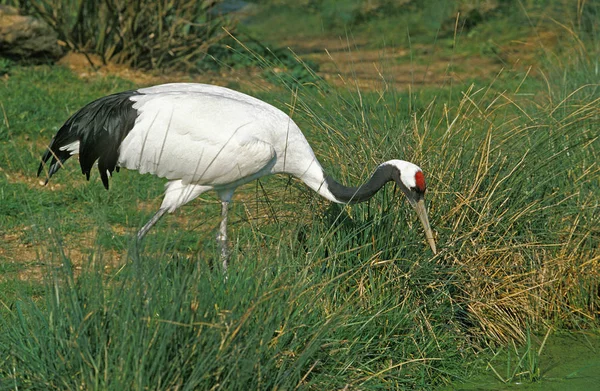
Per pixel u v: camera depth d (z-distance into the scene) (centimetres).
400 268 951
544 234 1034
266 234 974
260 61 1263
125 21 2081
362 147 1052
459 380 923
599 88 1323
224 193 1051
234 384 728
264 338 768
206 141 993
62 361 722
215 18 2225
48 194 1298
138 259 744
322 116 1109
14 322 831
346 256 938
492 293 1003
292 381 785
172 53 2114
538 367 948
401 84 2094
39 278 1030
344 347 862
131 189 1297
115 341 718
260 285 823
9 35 1969
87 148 1027
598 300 1080
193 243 1084
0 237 1145
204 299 757
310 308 839
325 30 3089
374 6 3203
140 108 1009
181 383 702
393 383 873
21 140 1505
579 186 1091
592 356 988
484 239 998
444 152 1037
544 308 1048
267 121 1007
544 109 1178
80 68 2059
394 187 992
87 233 1147
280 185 1111
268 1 3384
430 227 945
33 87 1795
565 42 2227
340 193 979
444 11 2948
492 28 2728
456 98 1814
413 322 933
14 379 730
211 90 1052
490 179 1023
